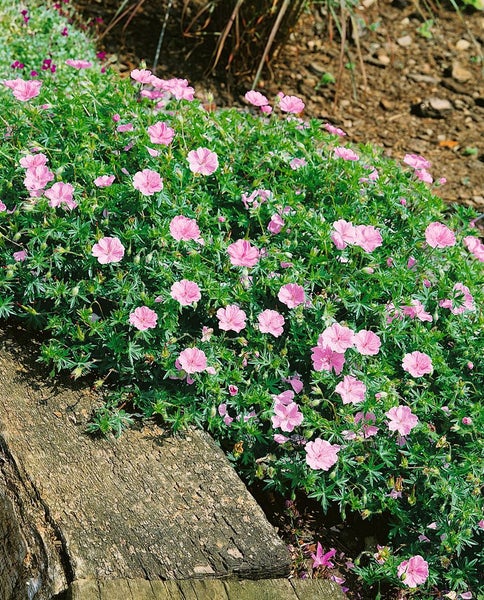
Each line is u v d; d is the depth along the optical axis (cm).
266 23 270
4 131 188
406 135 271
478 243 195
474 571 168
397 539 173
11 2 254
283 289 174
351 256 181
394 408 169
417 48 301
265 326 173
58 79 234
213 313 175
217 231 183
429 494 172
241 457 174
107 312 178
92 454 164
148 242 176
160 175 181
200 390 171
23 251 175
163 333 173
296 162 190
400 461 173
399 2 316
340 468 173
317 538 175
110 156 183
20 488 159
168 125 190
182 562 154
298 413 170
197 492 163
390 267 184
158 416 172
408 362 173
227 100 270
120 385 174
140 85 199
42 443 164
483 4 317
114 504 159
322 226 179
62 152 182
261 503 178
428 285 187
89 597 147
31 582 152
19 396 170
